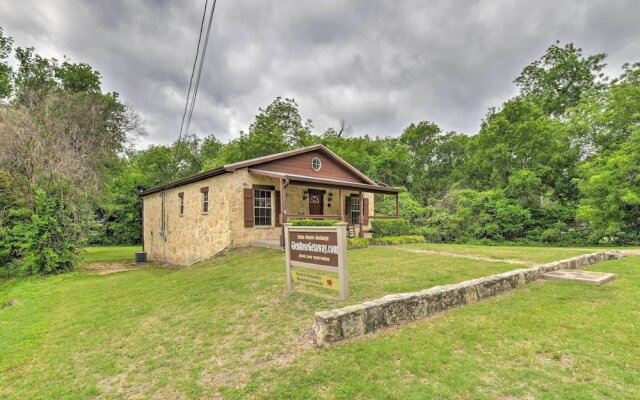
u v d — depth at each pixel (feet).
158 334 15.08
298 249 18.90
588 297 17.17
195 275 28.71
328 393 9.09
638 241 52.85
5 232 40.60
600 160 53.42
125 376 11.45
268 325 14.58
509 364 10.36
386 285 19.65
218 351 12.53
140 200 92.07
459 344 11.80
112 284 30.32
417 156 107.86
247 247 38.22
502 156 71.82
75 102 66.69
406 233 53.01
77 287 30.09
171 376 11.02
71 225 41.88
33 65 74.95
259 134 91.66
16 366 13.26
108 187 76.54
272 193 42.93
